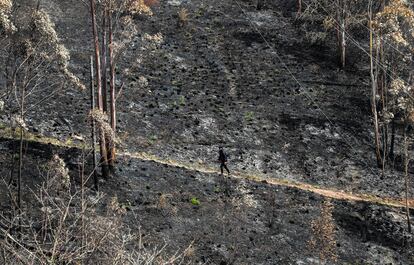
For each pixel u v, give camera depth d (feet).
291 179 105.29
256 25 156.46
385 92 122.52
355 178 109.81
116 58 91.04
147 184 90.33
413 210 100.27
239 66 139.33
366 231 91.25
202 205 87.97
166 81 128.47
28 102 105.50
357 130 124.57
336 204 96.48
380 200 103.60
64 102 109.81
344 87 137.59
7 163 84.23
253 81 134.62
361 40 152.87
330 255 81.97
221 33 151.43
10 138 90.94
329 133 121.90
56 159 72.02
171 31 148.36
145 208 83.71
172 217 83.20
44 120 102.17
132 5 92.94
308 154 114.11
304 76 139.33
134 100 118.83
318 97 132.46
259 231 84.84
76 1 150.20
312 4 160.25
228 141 112.98
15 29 71.56
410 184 111.14
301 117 124.77
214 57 141.38
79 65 124.57
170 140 109.60
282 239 84.17
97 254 45.42
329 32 155.43
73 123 104.17
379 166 114.73
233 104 125.18
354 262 83.46
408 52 117.19
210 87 129.80
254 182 98.37
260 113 123.75
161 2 161.68
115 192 85.46
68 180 70.49
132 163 95.71
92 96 83.61
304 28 156.87
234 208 87.30
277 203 93.04
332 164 112.47
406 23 112.47
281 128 120.47
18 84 106.63
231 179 97.60
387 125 117.08
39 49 76.07
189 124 115.34
